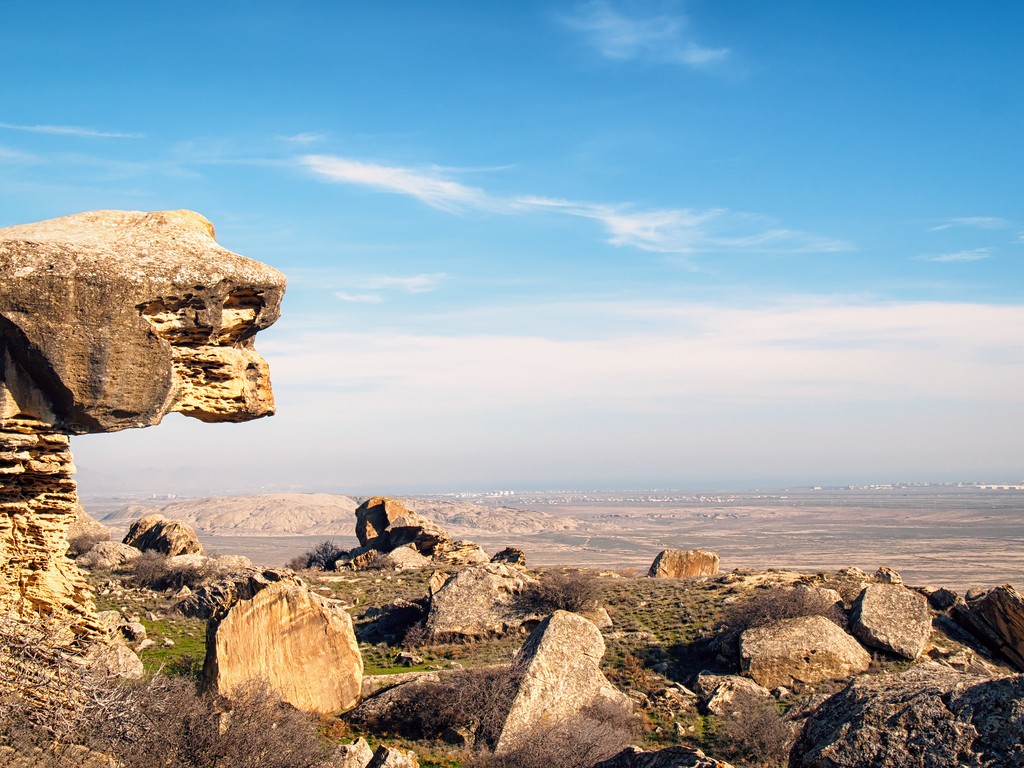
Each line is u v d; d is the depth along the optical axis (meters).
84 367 15.85
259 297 17.94
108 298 15.96
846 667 34.56
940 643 37.28
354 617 44.44
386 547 64.00
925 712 12.25
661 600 44.66
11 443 16.14
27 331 15.55
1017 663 36.94
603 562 162.38
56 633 17.84
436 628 39.28
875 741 12.20
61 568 18.66
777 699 32.62
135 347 16.20
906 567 150.38
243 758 19.45
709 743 28.34
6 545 17.61
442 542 63.09
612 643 38.25
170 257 16.95
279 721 22.48
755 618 37.31
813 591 39.84
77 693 17.59
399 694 28.30
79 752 16.61
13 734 15.84
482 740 26.72
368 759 21.44
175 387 17.17
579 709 29.03
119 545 53.50
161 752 18.39
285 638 28.16
